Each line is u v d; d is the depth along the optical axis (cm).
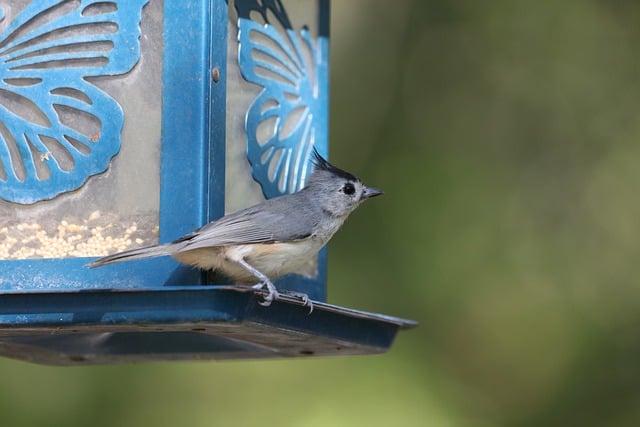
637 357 1426
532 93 1542
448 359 1409
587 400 1409
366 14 1608
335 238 1452
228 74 912
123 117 895
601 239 1483
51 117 909
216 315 813
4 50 920
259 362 1362
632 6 1548
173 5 887
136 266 886
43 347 1012
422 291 1431
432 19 1584
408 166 1506
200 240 847
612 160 1514
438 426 1348
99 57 904
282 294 859
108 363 1108
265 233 890
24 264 900
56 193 904
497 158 1515
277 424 1335
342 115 1571
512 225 1473
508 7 1564
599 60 1543
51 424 1312
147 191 888
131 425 1329
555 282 1453
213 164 880
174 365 1362
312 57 1051
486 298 1438
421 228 1460
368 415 1345
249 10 948
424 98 1554
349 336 956
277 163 981
